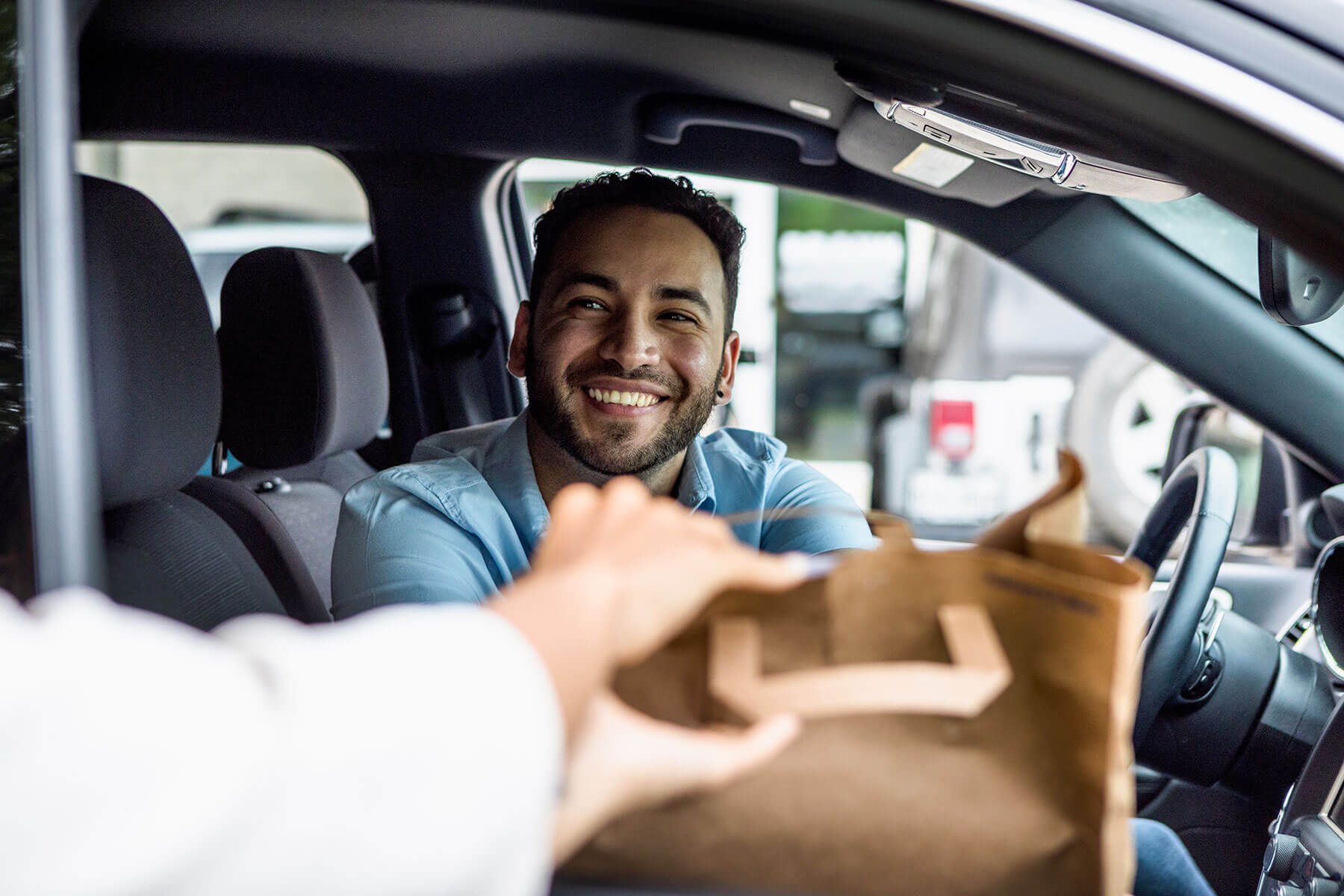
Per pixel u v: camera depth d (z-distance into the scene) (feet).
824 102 5.24
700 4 2.66
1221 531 4.44
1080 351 16.57
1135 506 15.17
